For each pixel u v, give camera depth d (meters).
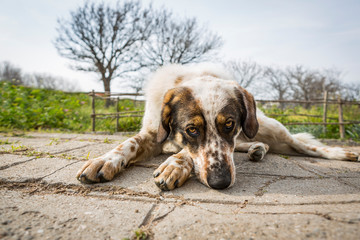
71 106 1.97
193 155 0.45
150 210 0.31
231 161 0.43
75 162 0.53
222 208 0.31
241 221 0.26
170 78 0.60
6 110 1.50
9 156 0.57
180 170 0.41
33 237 0.23
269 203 0.32
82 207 0.31
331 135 1.39
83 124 1.63
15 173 0.44
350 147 0.98
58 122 1.59
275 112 1.88
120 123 1.55
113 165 0.43
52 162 0.52
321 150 0.68
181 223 0.27
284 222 0.25
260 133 0.71
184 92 0.48
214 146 0.43
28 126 1.43
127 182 0.41
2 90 2.22
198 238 0.23
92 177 0.40
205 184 0.41
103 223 0.27
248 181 0.43
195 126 0.45
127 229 0.26
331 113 1.79
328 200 0.32
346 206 0.30
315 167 0.55
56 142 0.83
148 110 0.62
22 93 2.01
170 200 0.35
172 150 0.64
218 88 0.48
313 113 1.88
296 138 0.75
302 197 0.34
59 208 0.31
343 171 0.51
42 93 2.32
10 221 0.26
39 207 0.31
